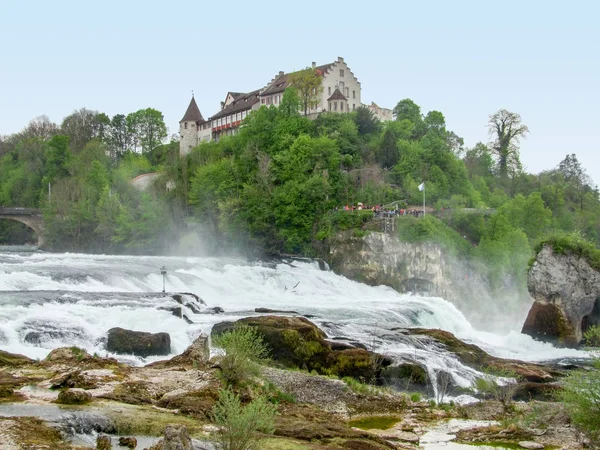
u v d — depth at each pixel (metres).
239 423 21.81
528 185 141.25
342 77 146.38
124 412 25.48
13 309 44.06
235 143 119.94
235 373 32.03
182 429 20.22
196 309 53.88
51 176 135.38
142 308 47.03
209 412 26.17
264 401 24.67
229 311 56.41
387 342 47.56
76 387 29.17
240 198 99.94
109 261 79.25
